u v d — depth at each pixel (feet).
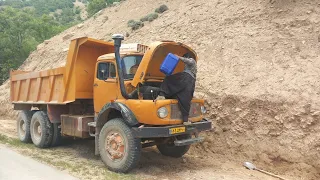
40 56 72.23
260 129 28.17
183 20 47.62
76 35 70.74
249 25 38.70
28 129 34.60
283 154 26.11
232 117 30.04
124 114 22.84
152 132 22.44
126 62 25.34
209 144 30.40
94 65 29.76
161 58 25.36
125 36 53.52
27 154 28.89
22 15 102.27
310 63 30.81
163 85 24.00
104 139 24.63
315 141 25.05
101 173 23.18
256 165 26.73
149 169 24.98
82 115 29.22
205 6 47.65
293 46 33.32
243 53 35.55
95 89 26.89
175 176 23.41
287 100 27.71
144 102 22.77
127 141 22.93
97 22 71.26
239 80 32.48
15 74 38.68
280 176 24.53
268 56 33.71
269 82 30.53
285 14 37.01
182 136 25.31
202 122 25.44
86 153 30.35
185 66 24.43
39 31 104.32
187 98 23.58
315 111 25.95
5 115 58.49
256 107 29.01
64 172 23.38
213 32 41.22
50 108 31.35
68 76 29.04
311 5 36.19
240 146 28.63
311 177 24.11
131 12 64.90
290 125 26.76
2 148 31.40
